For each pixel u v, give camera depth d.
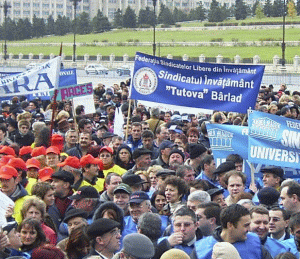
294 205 12.38
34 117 27.41
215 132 16.45
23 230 10.71
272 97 37.16
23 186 14.52
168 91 19.41
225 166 14.64
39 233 10.77
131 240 9.39
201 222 11.45
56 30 194.25
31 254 9.85
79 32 192.38
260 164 15.85
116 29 194.75
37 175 15.65
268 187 12.84
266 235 11.26
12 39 191.00
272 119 15.04
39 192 13.05
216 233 10.41
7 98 24.22
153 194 13.91
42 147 17.02
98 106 34.56
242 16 193.12
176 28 184.75
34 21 194.00
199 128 24.81
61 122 23.27
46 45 171.00
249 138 15.06
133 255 9.32
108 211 11.37
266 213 11.24
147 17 197.00
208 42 151.00
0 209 10.58
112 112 27.77
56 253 9.55
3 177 13.13
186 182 13.55
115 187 13.77
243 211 10.20
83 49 158.25
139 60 19.52
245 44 146.00
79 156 18.47
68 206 13.73
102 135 22.58
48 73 18.08
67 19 197.50
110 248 10.14
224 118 23.12
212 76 19.02
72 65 123.81
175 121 23.81
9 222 10.83
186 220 10.69
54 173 13.88
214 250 9.09
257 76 18.77
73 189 15.09
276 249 11.13
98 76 96.06
